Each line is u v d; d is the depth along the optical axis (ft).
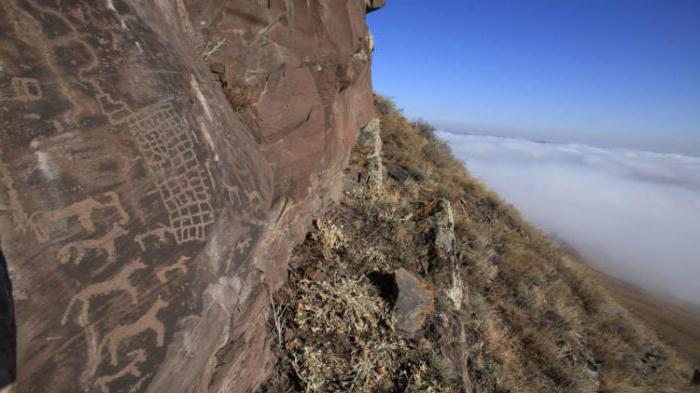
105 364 4.06
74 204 4.05
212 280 5.60
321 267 10.68
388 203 15.98
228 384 6.79
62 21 4.43
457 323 11.70
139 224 4.64
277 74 10.12
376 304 10.55
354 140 15.58
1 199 3.53
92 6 4.82
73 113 4.25
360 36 15.71
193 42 8.20
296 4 11.12
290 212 9.52
